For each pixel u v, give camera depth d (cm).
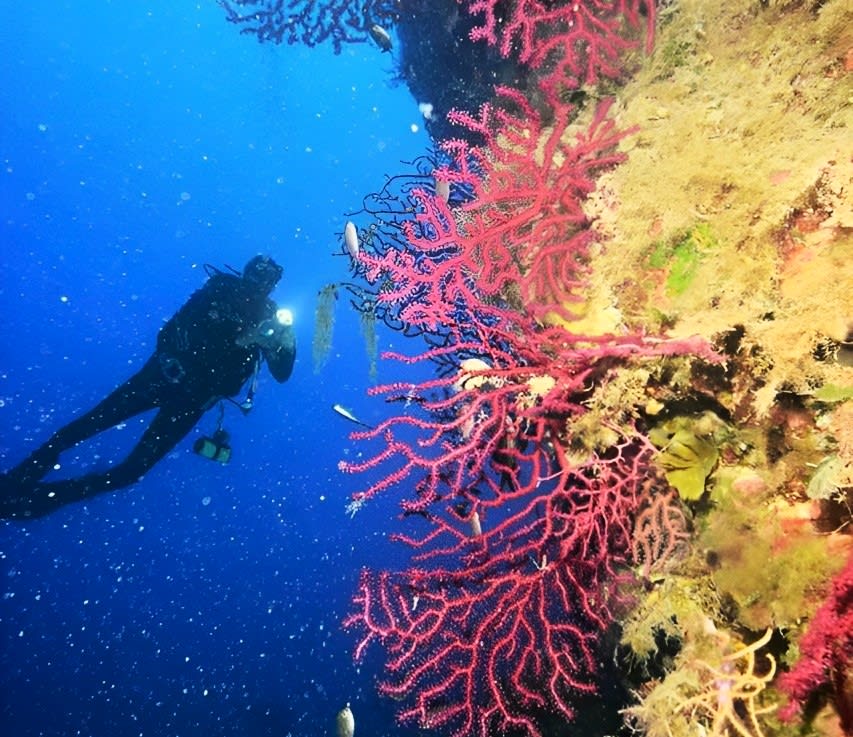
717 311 81
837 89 80
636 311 92
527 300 105
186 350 307
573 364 96
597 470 98
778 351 76
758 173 81
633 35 124
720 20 99
